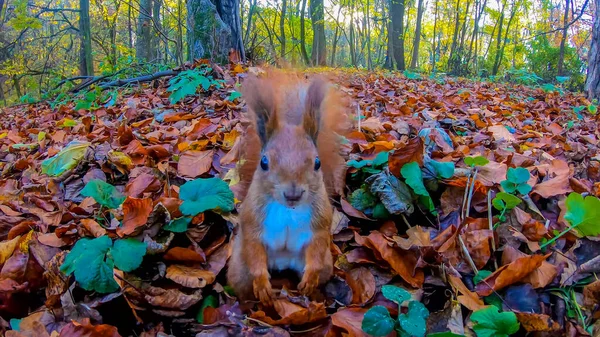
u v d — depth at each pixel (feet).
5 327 0.78
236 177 1.12
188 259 0.87
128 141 1.43
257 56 3.54
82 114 2.27
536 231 0.93
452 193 1.06
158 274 0.83
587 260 0.90
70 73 9.77
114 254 0.79
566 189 1.06
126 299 0.77
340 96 0.90
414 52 9.50
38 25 6.36
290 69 0.87
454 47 9.89
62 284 0.81
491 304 0.81
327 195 0.81
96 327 0.69
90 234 0.94
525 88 4.04
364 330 0.68
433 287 0.86
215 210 0.96
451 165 1.05
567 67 7.65
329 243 0.80
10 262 0.87
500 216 0.97
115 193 0.99
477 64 10.77
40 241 0.93
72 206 1.09
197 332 0.76
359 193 1.06
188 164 1.22
